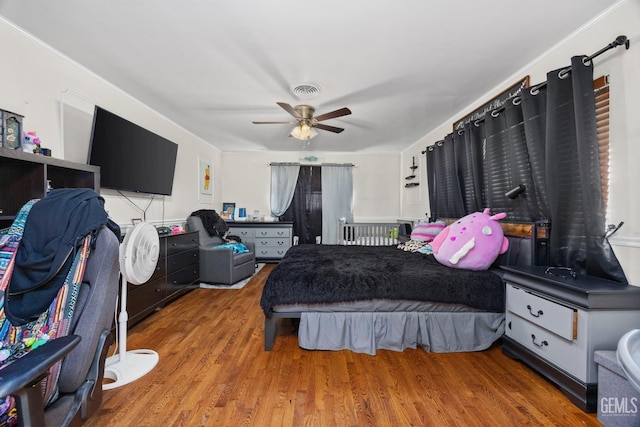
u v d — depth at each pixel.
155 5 1.61
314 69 2.33
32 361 0.67
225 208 5.56
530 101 2.10
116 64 2.28
